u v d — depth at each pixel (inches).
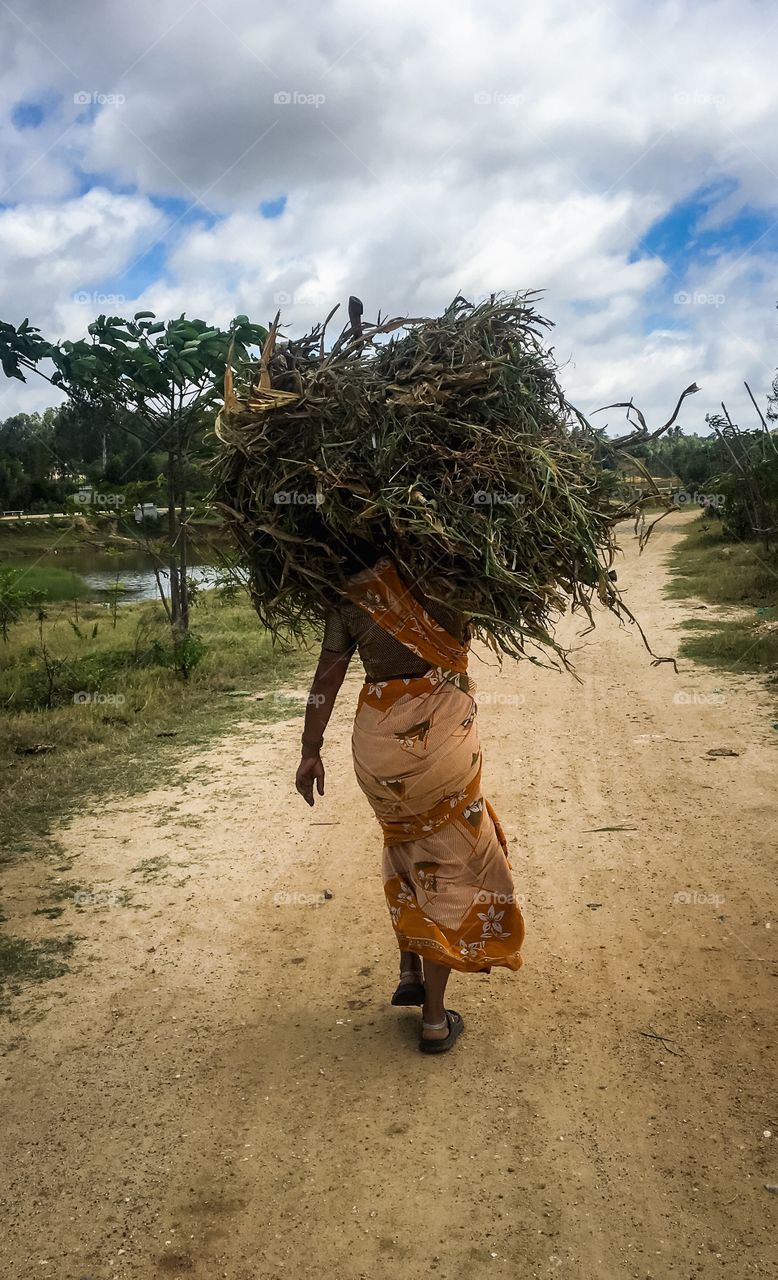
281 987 146.0
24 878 188.5
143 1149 110.0
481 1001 139.4
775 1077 117.7
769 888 170.7
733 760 248.2
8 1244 96.3
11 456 824.9
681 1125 110.3
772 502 732.0
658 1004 135.6
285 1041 131.3
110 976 149.9
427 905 126.5
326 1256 93.8
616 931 158.4
